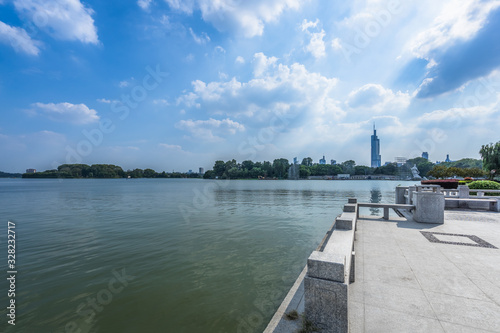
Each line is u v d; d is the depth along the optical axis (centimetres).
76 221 1920
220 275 834
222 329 540
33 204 3212
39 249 1162
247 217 2045
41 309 632
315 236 1372
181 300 669
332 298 316
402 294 470
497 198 1454
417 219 1116
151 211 2462
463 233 916
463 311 410
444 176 5147
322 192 5341
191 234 1434
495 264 612
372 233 923
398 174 16812
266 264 934
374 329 368
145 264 944
